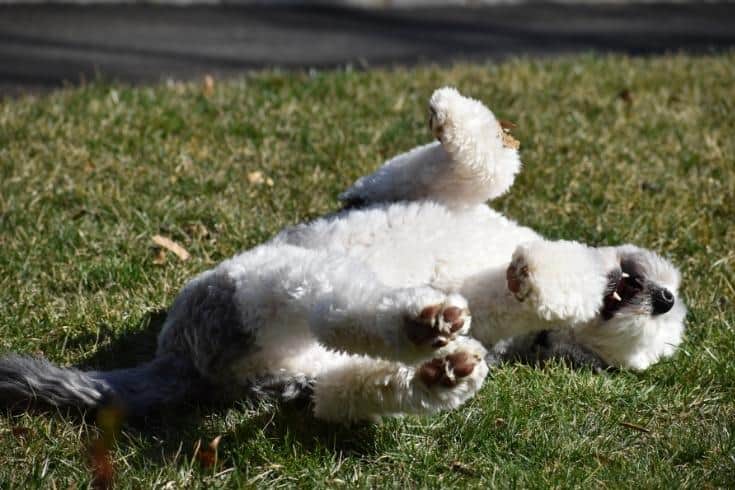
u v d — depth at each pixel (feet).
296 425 15.79
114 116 29.45
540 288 14.71
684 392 17.53
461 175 16.63
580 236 23.18
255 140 28.45
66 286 20.54
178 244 22.33
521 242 16.47
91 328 18.84
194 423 15.96
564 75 36.27
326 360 15.64
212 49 43.80
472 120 16.44
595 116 31.76
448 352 13.17
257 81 34.63
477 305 15.47
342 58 42.96
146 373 16.12
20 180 24.70
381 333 13.00
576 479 14.82
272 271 14.64
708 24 54.34
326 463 15.02
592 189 25.67
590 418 16.67
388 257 15.48
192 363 15.99
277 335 14.93
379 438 15.74
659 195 25.48
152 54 42.22
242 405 16.17
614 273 17.17
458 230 15.99
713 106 32.99
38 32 45.32
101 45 43.42
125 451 15.05
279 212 23.85
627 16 56.03
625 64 38.63
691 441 15.85
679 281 18.63
